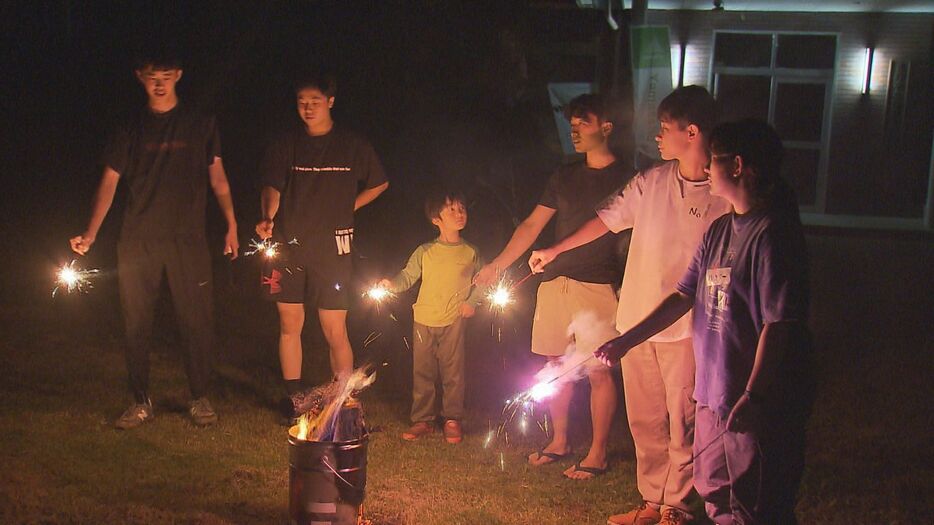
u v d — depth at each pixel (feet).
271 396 21.15
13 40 39.91
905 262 48.34
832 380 23.88
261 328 27.86
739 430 10.62
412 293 31.35
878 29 63.21
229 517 14.44
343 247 18.76
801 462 10.98
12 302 29.71
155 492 15.34
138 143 18.08
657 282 13.52
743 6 63.93
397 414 20.18
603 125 15.78
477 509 15.01
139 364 18.70
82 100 39.83
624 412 20.75
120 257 18.30
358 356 25.11
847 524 14.79
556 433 17.46
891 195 64.39
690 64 66.23
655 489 14.40
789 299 10.42
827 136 65.00
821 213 65.51
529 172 36.58
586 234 14.85
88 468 16.28
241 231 37.27
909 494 16.08
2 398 20.11
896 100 63.57
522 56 36.88
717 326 11.31
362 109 35.81
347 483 12.62
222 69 36.50
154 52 17.92
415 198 36.04
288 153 18.57
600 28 43.27
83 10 39.06
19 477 15.69
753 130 10.89
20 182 40.45
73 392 20.84
